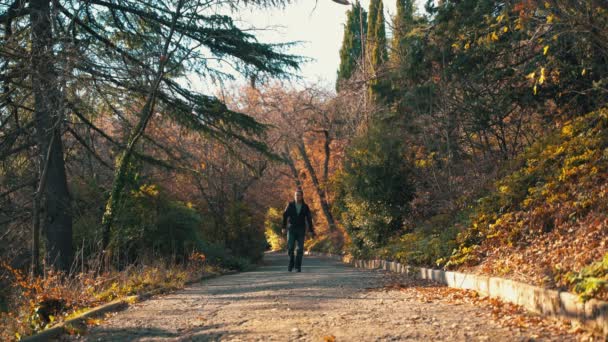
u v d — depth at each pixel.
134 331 6.91
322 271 17.28
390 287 10.99
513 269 9.08
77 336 6.73
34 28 15.05
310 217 16.59
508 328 6.14
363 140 22.88
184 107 19.12
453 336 5.84
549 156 12.98
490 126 18.45
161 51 16.84
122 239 17.53
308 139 46.00
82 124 19.06
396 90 23.39
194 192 29.53
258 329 6.55
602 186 10.09
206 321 7.45
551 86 15.91
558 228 9.97
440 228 16.80
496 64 18.11
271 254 61.88
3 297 13.35
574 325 5.96
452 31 17.97
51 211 17.94
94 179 20.42
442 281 11.45
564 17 10.59
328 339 5.76
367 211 22.39
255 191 37.22
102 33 18.77
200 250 20.31
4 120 16.75
